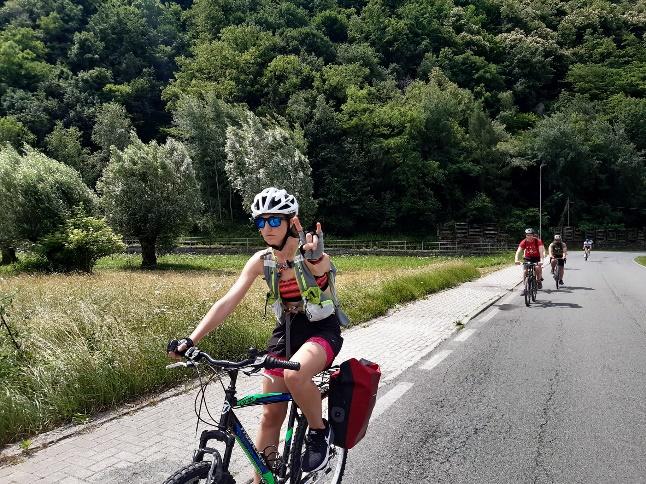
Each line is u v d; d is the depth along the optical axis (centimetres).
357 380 295
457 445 429
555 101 8931
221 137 6450
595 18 10550
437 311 1166
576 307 1227
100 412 502
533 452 413
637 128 7706
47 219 2620
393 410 515
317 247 285
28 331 600
